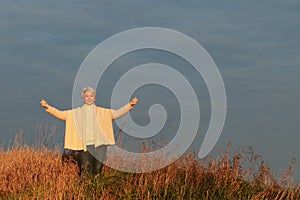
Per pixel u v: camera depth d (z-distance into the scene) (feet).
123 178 35.96
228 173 36.11
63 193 33.71
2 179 37.37
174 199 33.06
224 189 34.55
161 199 32.81
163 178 34.76
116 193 33.86
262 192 34.04
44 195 33.47
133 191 34.01
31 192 34.88
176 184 34.53
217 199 33.71
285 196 35.12
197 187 34.50
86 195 33.88
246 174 36.22
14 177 37.45
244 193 34.55
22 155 41.73
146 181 33.76
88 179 35.88
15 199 34.35
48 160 40.16
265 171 35.78
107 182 35.19
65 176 36.06
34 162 39.91
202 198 33.55
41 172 37.86
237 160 36.11
